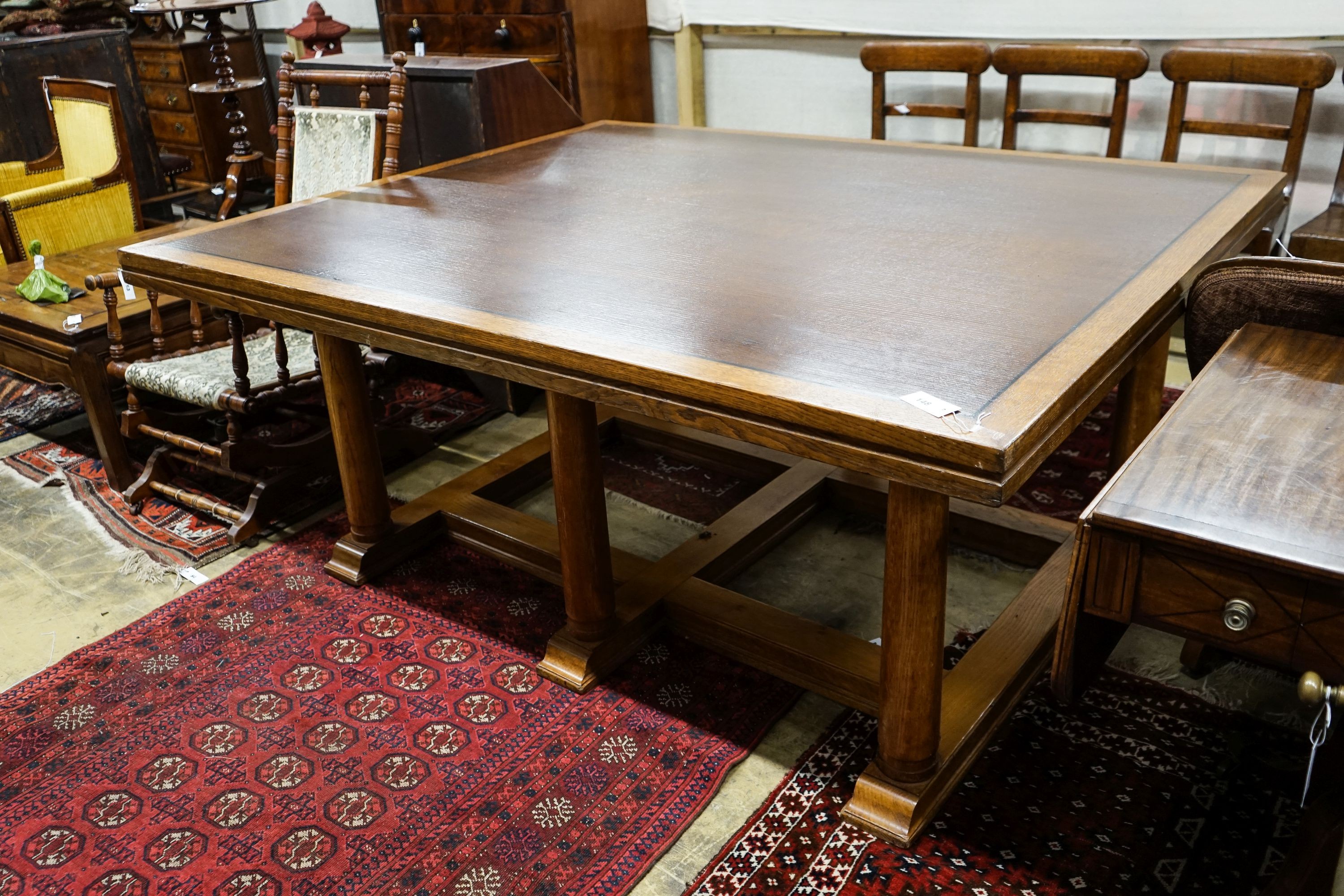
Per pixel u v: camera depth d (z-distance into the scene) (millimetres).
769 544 2625
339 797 1951
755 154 2852
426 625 2430
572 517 2080
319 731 2117
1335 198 3285
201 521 2932
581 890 1732
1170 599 1303
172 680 2283
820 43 4406
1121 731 2000
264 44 6473
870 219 2199
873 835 1800
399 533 2645
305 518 2916
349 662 2314
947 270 1867
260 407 2654
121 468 3074
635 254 2043
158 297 3041
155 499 3064
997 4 3869
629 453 3205
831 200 2359
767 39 4539
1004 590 2457
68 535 2895
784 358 1529
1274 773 1877
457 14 4465
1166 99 3746
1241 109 3629
